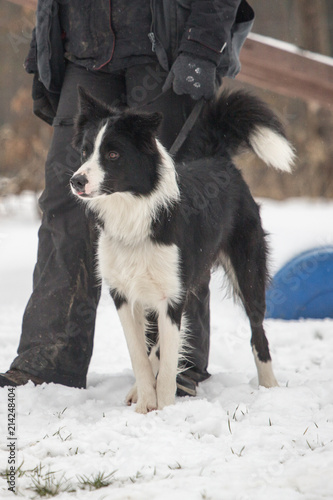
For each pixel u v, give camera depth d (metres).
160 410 4.31
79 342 5.02
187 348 5.31
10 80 20.69
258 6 22.88
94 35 5.04
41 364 4.92
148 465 3.34
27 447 3.72
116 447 3.66
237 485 3.04
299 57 9.73
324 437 3.71
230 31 5.16
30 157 16.14
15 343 6.94
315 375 5.52
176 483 3.09
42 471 3.34
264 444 3.64
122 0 4.96
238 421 4.14
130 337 4.70
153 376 4.68
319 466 3.21
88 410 4.49
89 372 5.61
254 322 5.40
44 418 4.28
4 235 12.96
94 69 5.11
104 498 2.96
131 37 5.02
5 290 9.61
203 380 5.43
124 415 4.21
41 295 5.05
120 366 6.17
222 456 3.45
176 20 5.02
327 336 7.22
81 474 3.29
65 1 5.11
